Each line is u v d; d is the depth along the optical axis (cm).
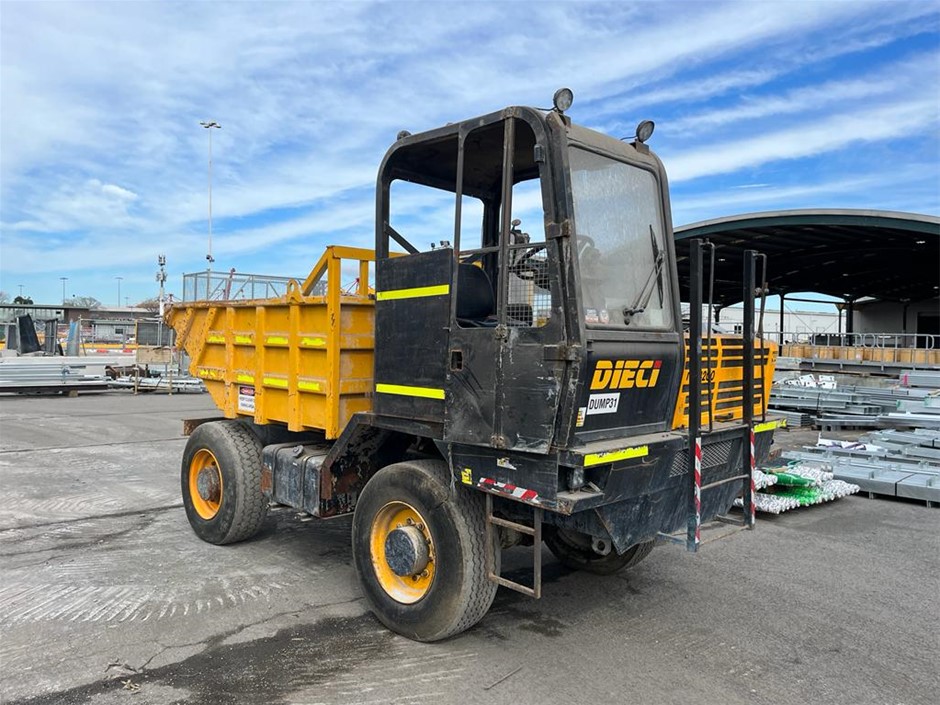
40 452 1080
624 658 401
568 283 335
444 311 395
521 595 500
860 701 359
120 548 593
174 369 2355
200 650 402
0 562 553
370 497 441
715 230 1908
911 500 823
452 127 399
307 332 503
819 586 528
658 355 386
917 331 3406
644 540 390
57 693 351
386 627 436
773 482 768
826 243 2044
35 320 3212
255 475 583
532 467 348
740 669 390
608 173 386
